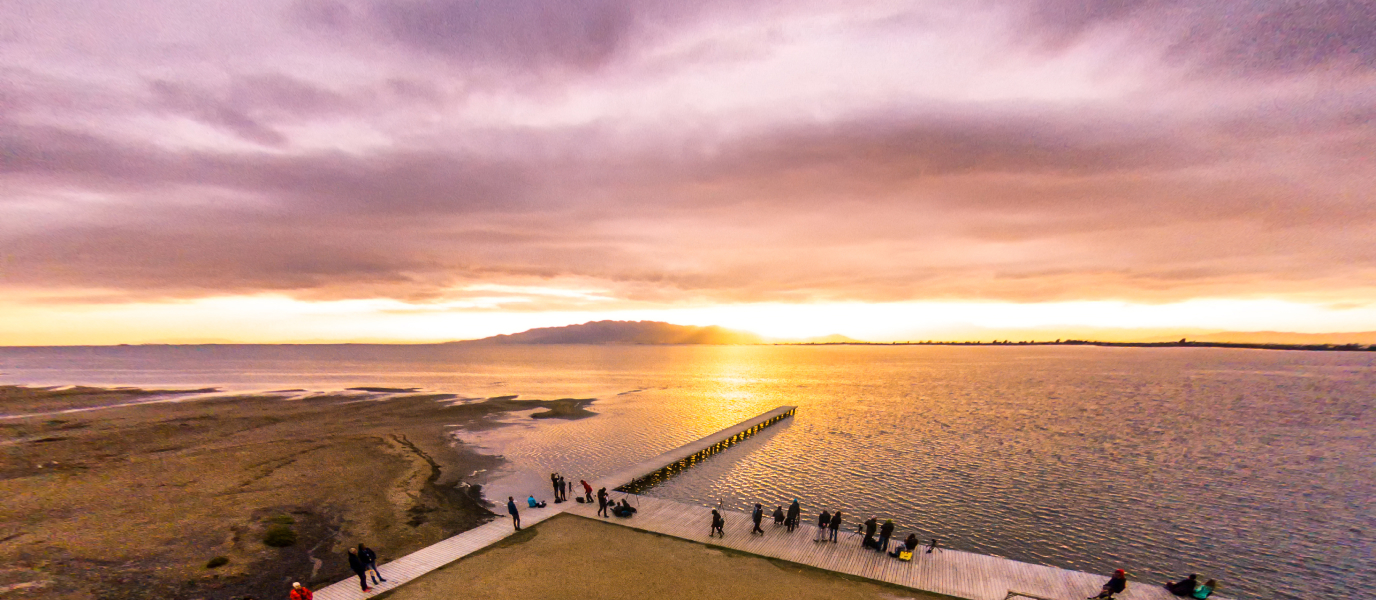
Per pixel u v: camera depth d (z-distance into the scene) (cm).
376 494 3634
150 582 2341
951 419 7375
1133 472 4497
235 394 9906
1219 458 4978
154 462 4541
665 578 2198
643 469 4253
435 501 3500
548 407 8244
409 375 15838
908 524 3341
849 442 5809
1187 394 10400
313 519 3125
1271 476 4366
